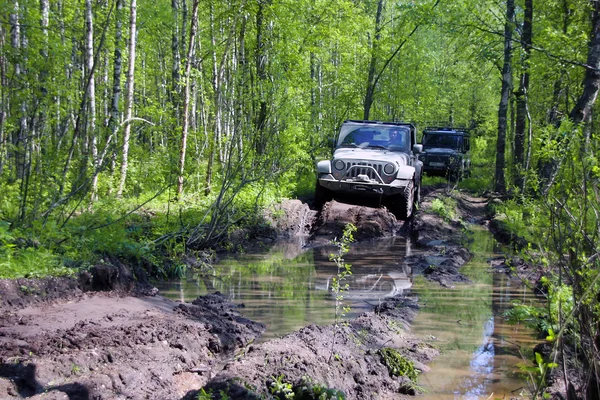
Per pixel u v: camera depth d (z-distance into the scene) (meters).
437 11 19.16
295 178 20.00
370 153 15.16
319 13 20.91
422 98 36.00
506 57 20.27
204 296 7.42
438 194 19.03
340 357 5.07
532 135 16.38
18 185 10.23
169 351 5.17
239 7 15.66
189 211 12.34
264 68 17.64
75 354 4.70
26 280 6.23
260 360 4.63
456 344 6.00
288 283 8.62
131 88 15.71
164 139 22.09
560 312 3.88
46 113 10.86
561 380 4.77
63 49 11.55
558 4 18.47
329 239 12.92
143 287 7.79
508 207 14.66
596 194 4.16
